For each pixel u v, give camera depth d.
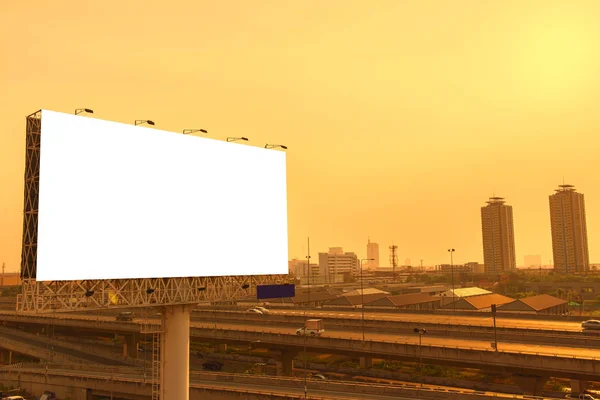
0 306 151.38
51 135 36.09
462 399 51.19
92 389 67.06
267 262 49.31
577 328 85.88
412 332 84.75
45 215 35.31
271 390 59.53
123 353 100.88
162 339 43.97
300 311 128.00
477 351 65.25
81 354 95.88
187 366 44.31
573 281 191.75
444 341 76.00
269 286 49.84
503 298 132.25
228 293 47.09
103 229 38.22
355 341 76.19
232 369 86.38
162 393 43.53
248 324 105.19
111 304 38.94
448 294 146.25
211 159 45.84
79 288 37.34
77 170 37.16
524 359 61.53
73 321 109.81
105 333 121.50
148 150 41.44
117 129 39.75
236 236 47.03
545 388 68.31
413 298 135.00
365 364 82.00
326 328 93.62
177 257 42.56
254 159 49.38
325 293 165.62
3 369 77.06
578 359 57.88
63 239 36.03
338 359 90.62
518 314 102.31
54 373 72.69
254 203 48.88
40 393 71.38
